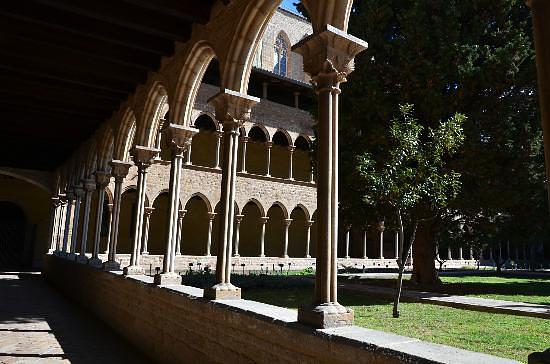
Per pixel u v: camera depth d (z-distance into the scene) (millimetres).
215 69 24609
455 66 13766
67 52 8867
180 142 8031
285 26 35094
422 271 15188
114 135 11680
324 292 3881
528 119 14055
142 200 9547
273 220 32875
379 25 15039
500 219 14648
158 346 6648
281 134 30297
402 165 9547
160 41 8297
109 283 9805
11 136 15586
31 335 8086
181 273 17547
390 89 15195
